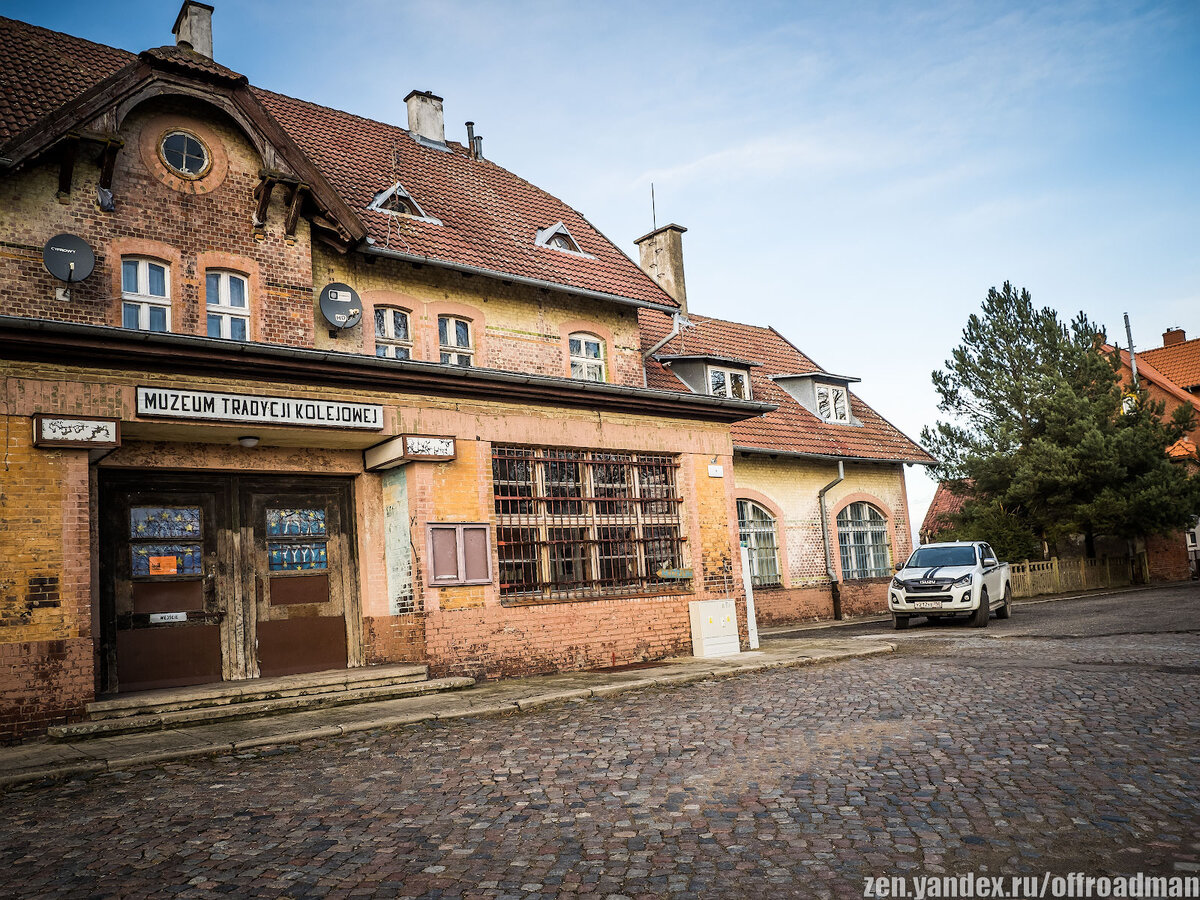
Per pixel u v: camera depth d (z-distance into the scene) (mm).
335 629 12875
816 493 25188
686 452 15883
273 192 13188
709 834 5418
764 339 28531
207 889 4816
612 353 17828
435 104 20250
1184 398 41406
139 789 7184
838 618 24656
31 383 9562
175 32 15844
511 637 13023
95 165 11625
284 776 7473
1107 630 16438
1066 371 31875
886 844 5090
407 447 12242
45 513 9523
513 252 16609
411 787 6906
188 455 11641
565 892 4602
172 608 11562
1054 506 32094
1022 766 6605
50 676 9320
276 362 11031
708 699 10633
